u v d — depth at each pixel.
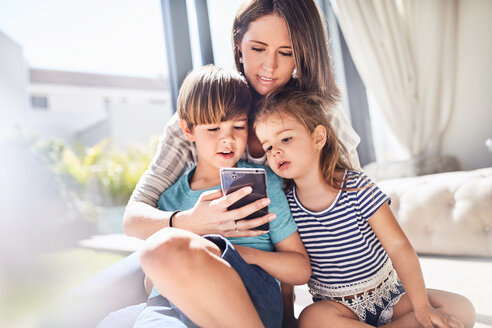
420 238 2.17
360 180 1.04
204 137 1.05
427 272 1.67
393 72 3.54
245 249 0.89
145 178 1.18
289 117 1.05
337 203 1.03
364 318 1.01
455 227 2.04
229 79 1.06
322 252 1.05
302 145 1.05
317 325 0.95
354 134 1.41
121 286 1.01
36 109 5.45
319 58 1.21
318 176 1.07
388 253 1.01
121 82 6.32
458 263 1.83
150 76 6.68
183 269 0.67
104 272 1.04
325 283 1.06
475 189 2.01
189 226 0.89
